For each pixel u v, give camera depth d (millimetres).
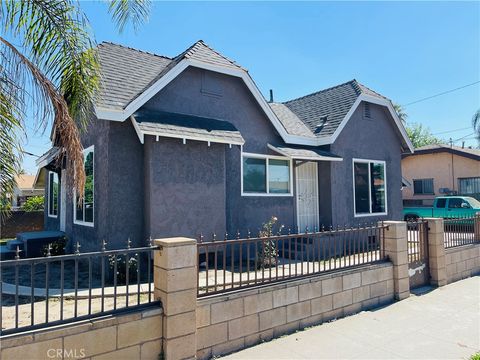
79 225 9422
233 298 4914
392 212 13883
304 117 14000
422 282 8508
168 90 8891
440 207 18812
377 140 13625
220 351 4738
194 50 9414
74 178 5230
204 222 8555
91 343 3721
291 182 11477
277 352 4844
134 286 6531
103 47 10094
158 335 4207
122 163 8062
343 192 12234
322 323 5977
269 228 9336
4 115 4535
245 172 10477
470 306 7008
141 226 8211
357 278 6680
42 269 8547
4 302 5625
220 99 9906
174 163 8188
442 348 5078
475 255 9953
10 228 19125
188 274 4398
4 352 3240
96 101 6293
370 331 5660
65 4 5227
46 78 5000
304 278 5863
